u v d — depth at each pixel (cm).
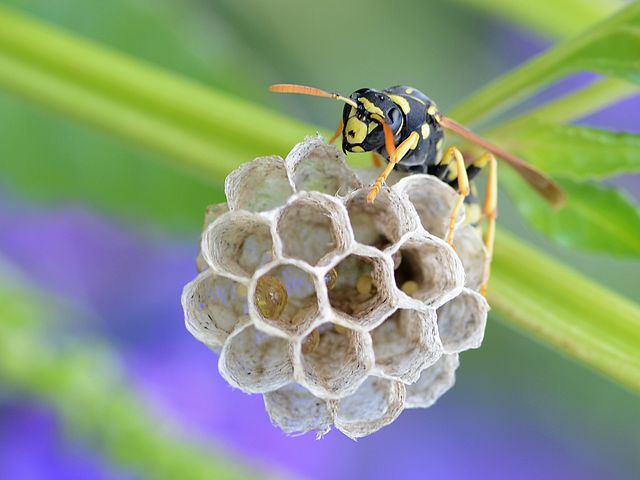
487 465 22
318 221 13
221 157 14
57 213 17
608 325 13
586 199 14
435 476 21
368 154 14
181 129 14
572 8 16
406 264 13
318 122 24
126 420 15
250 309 12
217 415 17
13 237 17
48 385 15
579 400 23
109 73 14
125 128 14
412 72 25
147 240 17
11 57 14
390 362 13
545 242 24
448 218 13
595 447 22
